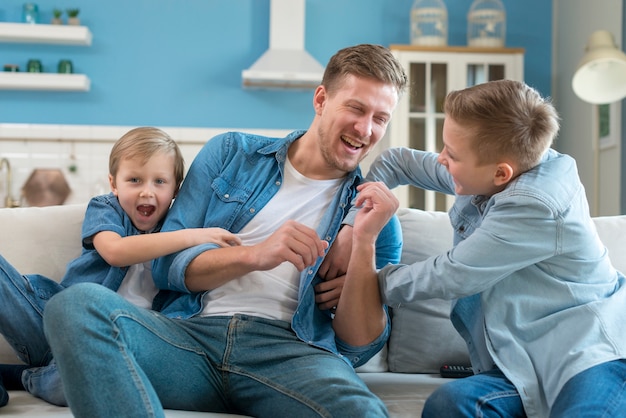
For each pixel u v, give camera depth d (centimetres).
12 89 548
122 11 560
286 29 554
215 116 566
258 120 570
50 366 164
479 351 171
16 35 534
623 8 475
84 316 133
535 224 157
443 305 204
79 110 555
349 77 178
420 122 535
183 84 564
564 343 155
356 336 175
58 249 199
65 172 537
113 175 198
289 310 176
